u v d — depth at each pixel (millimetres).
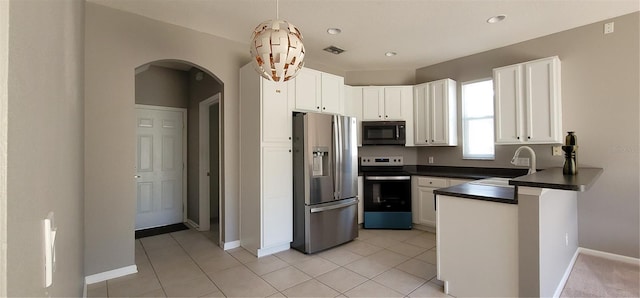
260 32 1658
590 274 2615
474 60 4086
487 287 2098
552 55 3365
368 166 4746
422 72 4695
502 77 3482
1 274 357
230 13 2842
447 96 4125
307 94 3568
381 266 2875
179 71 4758
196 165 4465
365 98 4590
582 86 3154
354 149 3746
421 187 4117
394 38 3512
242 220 3480
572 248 2910
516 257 1960
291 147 3402
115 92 2699
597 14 2906
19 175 424
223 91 3469
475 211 2160
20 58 429
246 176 3406
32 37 503
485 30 3279
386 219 4203
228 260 3062
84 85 2463
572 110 3211
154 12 2803
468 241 2197
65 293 1047
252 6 2709
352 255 3186
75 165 1573
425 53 4055
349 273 2715
